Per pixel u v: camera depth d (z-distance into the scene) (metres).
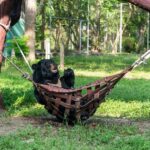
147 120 12.09
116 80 10.60
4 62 28.00
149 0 10.98
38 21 41.94
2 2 12.56
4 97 14.20
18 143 8.81
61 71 25.17
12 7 12.69
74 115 10.74
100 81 10.56
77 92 10.60
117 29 61.19
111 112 13.29
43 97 10.82
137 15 61.09
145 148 8.66
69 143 8.98
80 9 50.34
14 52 28.33
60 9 46.06
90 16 56.97
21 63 28.08
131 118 12.37
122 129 10.41
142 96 16.67
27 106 13.70
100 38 61.03
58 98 10.62
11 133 9.78
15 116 12.18
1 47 12.70
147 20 59.59
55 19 45.06
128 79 23.77
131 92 17.64
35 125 10.92
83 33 58.44
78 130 10.09
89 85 10.60
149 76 26.33
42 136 9.66
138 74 27.42
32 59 32.00
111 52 60.97
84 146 8.78
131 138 9.25
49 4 42.81
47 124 10.93
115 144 8.98
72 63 34.56
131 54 55.69
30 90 16.31
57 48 48.47
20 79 21.59
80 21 51.81
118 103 14.70
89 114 10.84
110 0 51.09
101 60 38.88
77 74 25.92
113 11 56.78
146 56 10.53
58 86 10.91
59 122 11.27
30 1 32.28
